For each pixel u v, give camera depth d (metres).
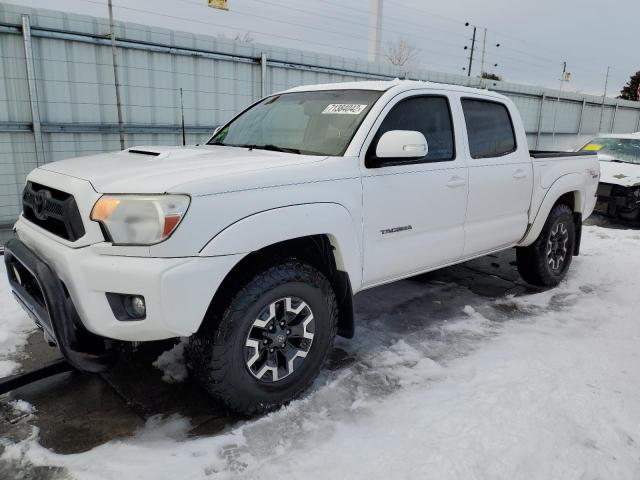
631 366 3.23
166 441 2.46
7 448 2.38
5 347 3.42
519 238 4.47
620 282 5.17
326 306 2.84
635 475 2.24
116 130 7.34
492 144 4.11
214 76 8.21
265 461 2.31
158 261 2.23
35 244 2.64
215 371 2.46
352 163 2.99
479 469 2.22
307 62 9.34
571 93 17.23
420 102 3.54
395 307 4.33
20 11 6.19
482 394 2.84
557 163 4.77
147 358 3.30
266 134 3.59
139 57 7.36
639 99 39.31
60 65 6.66
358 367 3.23
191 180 2.33
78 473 2.21
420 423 2.57
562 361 3.27
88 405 2.78
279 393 2.71
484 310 4.30
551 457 2.32
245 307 2.48
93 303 2.33
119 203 2.26
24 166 6.63
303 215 2.65
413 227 3.38
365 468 2.23
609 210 8.13
